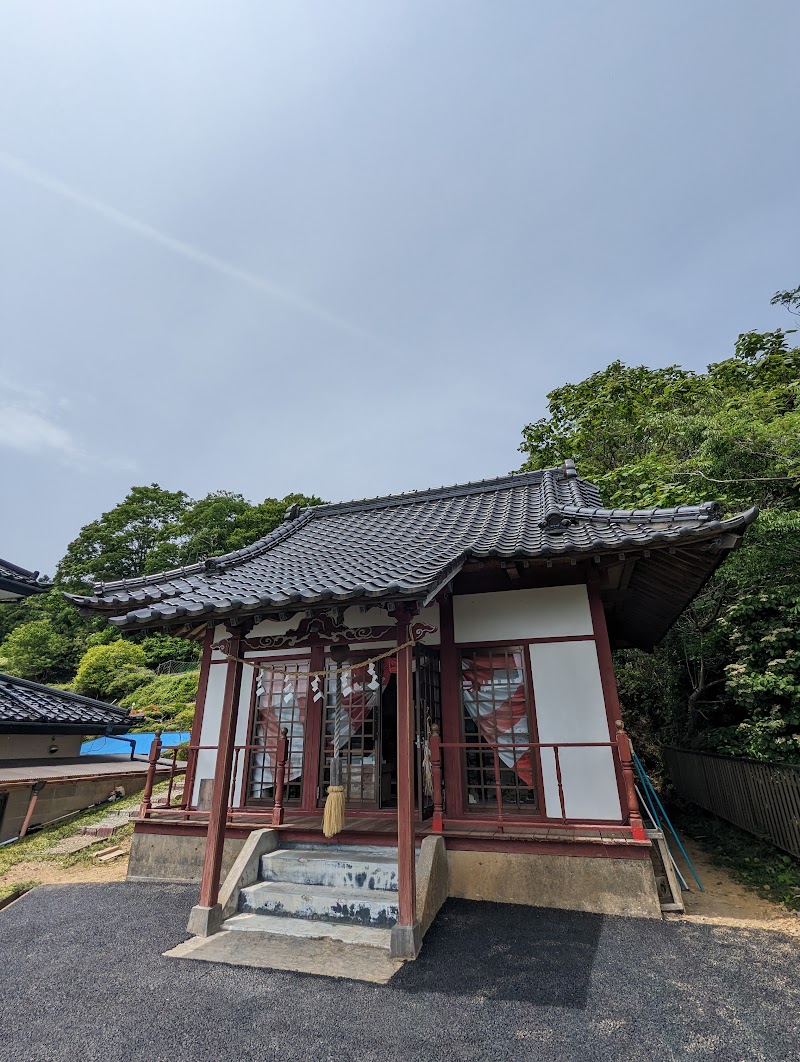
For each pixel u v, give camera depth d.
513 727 6.64
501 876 5.46
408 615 5.09
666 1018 3.41
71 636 33.12
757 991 3.70
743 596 8.62
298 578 6.35
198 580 7.54
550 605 6.88
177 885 6.52
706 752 9.01
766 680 7.51
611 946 4.43
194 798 7.70
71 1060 3.14
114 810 10.22
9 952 4.64
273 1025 3.43
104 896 6.17
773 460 8.09
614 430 16.22
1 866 7.62
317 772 7.32
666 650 11.43
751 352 15.84
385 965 4.18
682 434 9.52
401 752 4.79
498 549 6.13
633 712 13.52
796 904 5.41
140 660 26.22
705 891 5.86
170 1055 3.16
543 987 3.81
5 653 29.64
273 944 4.60
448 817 6.03
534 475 10.70
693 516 5.82
